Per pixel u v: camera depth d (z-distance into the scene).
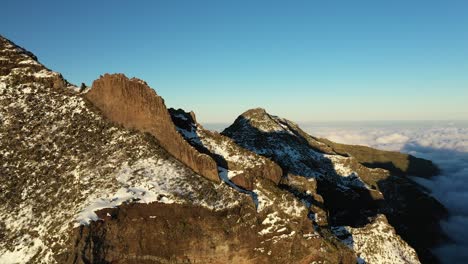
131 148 52.16
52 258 37.38
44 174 48.56
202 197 47.47
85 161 50.09
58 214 42.53
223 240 46.09
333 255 50.25
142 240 43.22
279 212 51.91
